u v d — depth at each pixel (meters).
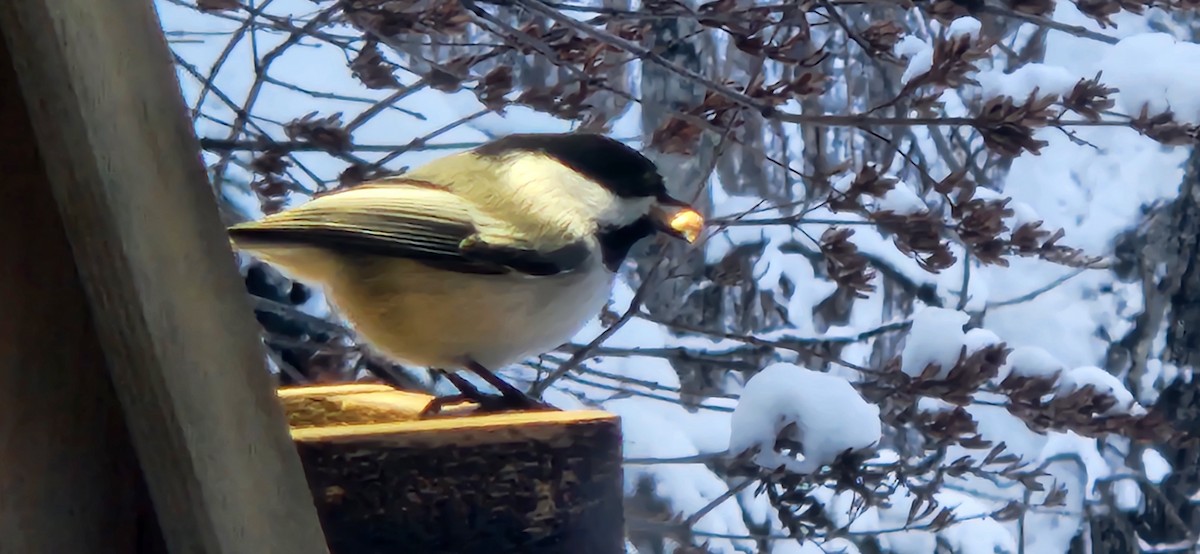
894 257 13.46
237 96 9.70
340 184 8.45
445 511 2.98
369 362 9.42
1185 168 14.87
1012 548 13.59
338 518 2.93
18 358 2.68
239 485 2.47
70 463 2.74
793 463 8.72
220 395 2.46
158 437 2.44
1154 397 14.74
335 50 10.27
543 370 10.30
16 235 2.67
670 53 11.57
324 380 9.49
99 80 2.34
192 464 2.43
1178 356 14.80
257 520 2.49
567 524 3.05
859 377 13.52
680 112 7.97
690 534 10.48
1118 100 10.97
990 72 11.52
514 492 3.02
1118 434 9.20
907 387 9.05
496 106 8.22
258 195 8.87
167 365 2.40
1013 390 9.30
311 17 9.73
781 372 8.95
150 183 2.40
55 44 2.30
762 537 10.41
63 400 2.72
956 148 15.62
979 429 13.84
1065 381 10.33
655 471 11.02
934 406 12.02
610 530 3.09
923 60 10.80
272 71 9.90
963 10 7.70
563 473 3.05
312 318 9.01
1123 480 14.93
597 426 3.07
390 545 2.96
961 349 9.06
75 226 2.38
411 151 8.78
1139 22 15.27
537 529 3.03
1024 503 12.38
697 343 11.80
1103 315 14.94
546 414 3.18
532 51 8.82
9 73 2.65
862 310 14.68
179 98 2.47
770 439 8.71
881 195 8.50
